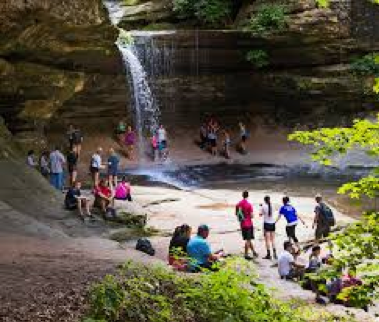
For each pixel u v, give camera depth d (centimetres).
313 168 2952
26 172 1980
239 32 3228
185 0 3500
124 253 1242
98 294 696
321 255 1584
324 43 3244
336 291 1177
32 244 1238
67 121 2984
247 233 1580
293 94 3406
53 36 2192
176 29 3541
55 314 699
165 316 718
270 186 2564
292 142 3341
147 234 1756
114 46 2573
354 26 3241
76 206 1795
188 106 3378
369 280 714
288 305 963
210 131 3272
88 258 1088
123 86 3022
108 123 3147
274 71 3406
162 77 3212
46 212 1747
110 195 1852
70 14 2064
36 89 2400
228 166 3056
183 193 2386
